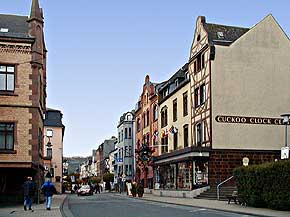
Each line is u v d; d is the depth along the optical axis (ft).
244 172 83.25
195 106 138.31
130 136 263.70
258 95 130.00
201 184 125.39
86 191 182.39
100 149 404.98
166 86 170.81
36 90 99.25
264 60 131.75
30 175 100.63
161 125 177.68
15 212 73.67
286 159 74.38
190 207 87.92
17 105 97.71
